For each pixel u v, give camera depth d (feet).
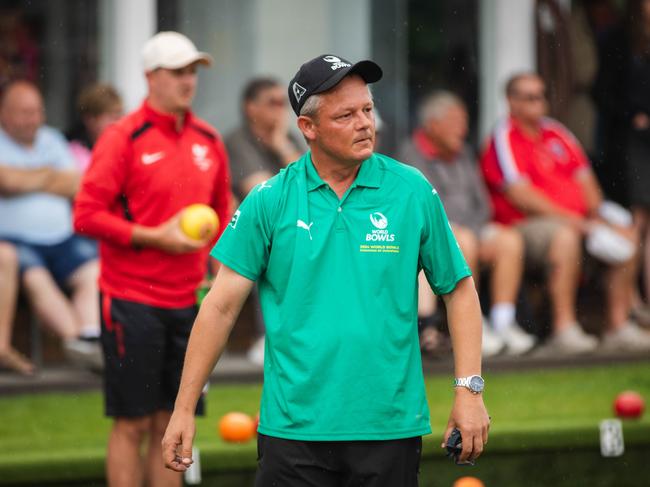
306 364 44.04
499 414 76.33
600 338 98.12
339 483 45.37
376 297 44.11
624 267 94.43
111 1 97.30
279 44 104.27
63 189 84.02
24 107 82.12
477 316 45.06
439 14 106.52
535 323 95.30
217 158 62.85
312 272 44.16
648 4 99.30
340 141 43.60
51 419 75.31
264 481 45.19
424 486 69.92
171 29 101.30
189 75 60.59
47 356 89.20
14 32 95.25
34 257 82.53
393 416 44.16
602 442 72.18
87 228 59.67
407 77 106.01
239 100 103.65
